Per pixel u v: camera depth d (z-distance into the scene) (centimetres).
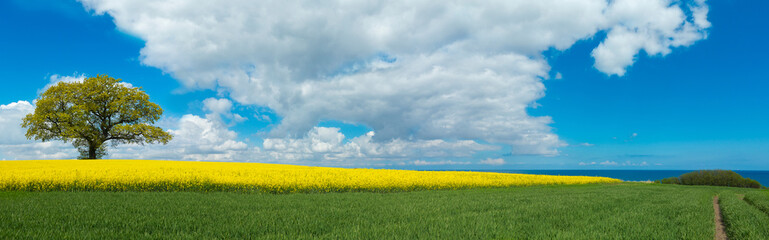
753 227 820
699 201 1495
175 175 1959
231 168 2719
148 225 790
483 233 724
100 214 933
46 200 1240
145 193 1527
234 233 714
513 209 1102
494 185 2489
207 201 1266
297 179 1972
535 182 2933
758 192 2275
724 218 1078
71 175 1872
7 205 1085
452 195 1652
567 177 3594
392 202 1309
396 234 704
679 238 712
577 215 986
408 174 2731
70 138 3722
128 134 4034
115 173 1995
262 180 1823
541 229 770
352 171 2834
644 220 909
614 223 848
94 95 3950
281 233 710
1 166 2717
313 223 823
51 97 3838
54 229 736
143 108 4234
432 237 678
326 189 1809
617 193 1891
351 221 871
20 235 668
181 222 815
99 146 4012
